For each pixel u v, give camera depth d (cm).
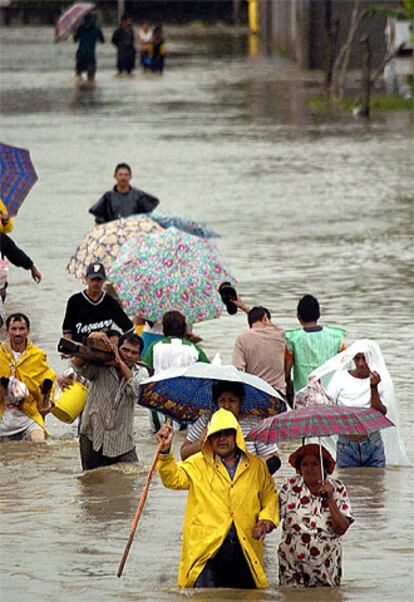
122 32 17650
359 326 5253
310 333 3856
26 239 7144
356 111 12731
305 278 6172
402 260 6612
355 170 9531
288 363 3859
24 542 2934
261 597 2506
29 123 12550
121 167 5841
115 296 4591
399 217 7794
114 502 3244
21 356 3950
